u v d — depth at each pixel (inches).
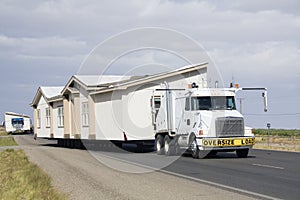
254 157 934.4
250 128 905.5
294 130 2677.2
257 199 448.5
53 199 468.8
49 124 1700.3
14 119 3678.6
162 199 456.8
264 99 893.8
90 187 547.2
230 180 584.4
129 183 570.3
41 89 1781.5
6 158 1034.1
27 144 1910.7
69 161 881.5
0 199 504.4
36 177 624.7
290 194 474.3
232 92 941.8
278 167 729.6
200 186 536.7
